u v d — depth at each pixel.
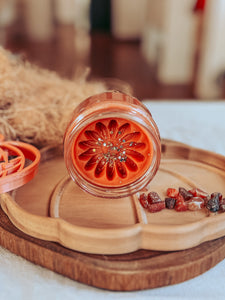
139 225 0.23
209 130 0.46
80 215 0.26
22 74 0.39
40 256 0.23
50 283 0.22
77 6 2.84
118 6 2.07
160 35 1.63
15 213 0.25
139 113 0.25
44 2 2.11
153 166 0.27
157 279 0.22
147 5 1.98
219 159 0.33
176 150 0.35
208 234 0.24
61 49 1.87
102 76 1.44
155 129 0.26
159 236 0.23
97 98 0.27
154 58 1.71
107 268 0.21
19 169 0.28
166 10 1.44
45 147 0.34
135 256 0.23
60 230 0.23
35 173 0.28
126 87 0.42
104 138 0.27
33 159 0.32
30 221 0.24
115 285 0.22
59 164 0.33
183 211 0.26
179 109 0.53
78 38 2.18
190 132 0.45
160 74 1.49
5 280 0.22
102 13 2.39
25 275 0.22
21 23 2.13
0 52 0.37
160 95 1.30
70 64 1.58
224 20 1.25
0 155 0.29
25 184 0.29
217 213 0.26
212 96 1.34
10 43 1.91
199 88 1.36
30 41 2.01
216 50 1.29
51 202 0.26
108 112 0.25
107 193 0.27
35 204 0.27
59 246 0.23
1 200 0.26
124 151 0.28
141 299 0.21
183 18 1.40
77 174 0.27
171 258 0.22
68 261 0.22
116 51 1.89
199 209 0.26
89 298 0.21
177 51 1.44
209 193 0.29
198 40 1.43
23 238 0.24
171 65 1.46
